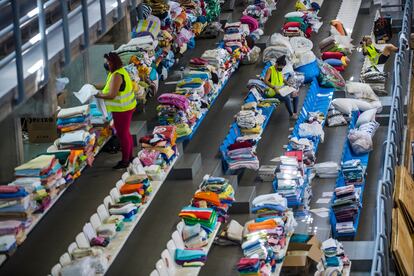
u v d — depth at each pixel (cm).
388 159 2194
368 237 2308
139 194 1927
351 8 3631
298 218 2308
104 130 2069
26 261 1764
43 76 1448
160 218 2048
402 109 2748
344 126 2806
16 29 1341
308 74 2986
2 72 1426
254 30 3144
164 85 2634
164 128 2175
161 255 1820
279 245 2006
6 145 1905
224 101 2742
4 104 1340
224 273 1947
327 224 2277
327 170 2506
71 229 1859
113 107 2020
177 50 2745
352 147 2681
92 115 2036
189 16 2823
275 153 2545
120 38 2028
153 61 2494
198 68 2611
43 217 1902
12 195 1582
